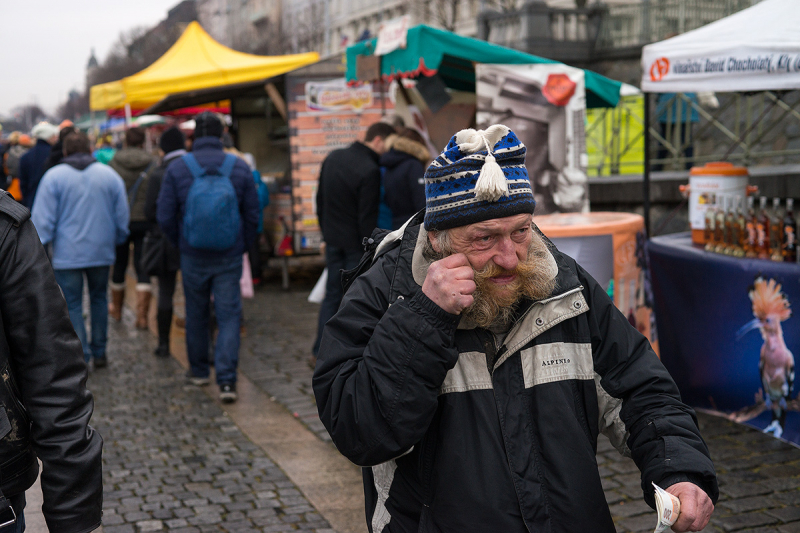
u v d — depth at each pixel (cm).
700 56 439
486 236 149
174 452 427
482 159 147
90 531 171
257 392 540
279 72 1041
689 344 467
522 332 159
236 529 331
